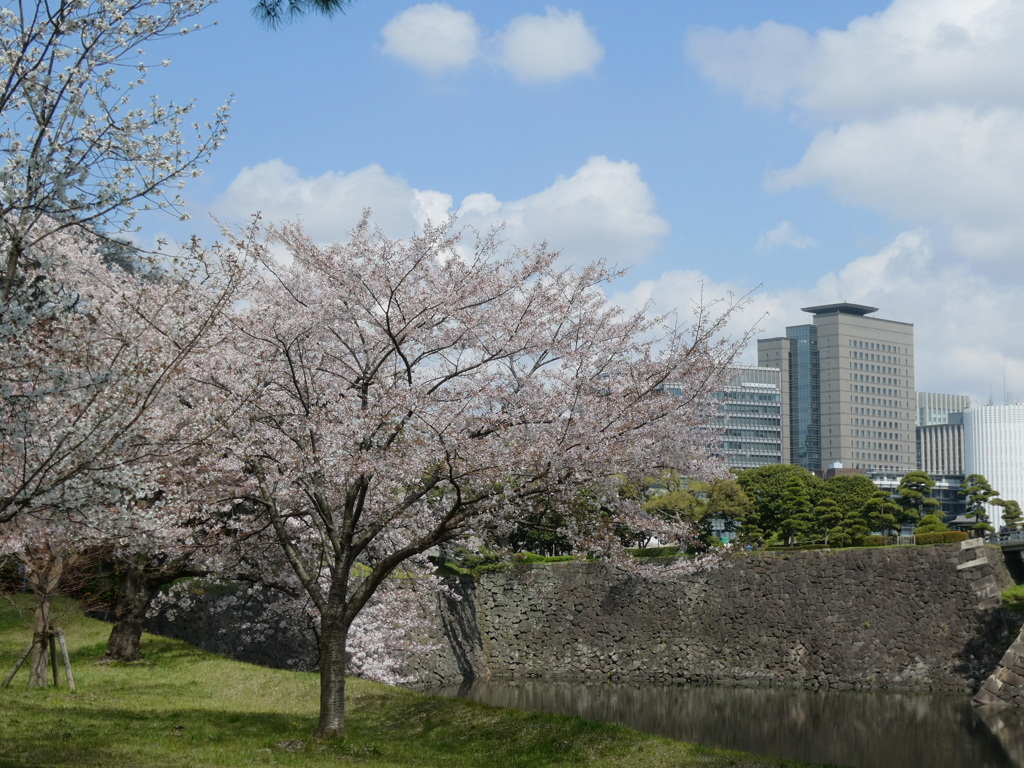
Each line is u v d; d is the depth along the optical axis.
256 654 30.47
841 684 41.47
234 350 16.55
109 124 9.80
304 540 21.27
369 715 20.55
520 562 20.75
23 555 20.14
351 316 17.31
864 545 55.38
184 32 10.20
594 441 14.80
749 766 15.55
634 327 17.41
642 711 34.53
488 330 17.20
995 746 28.00
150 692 21.45
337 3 8.94
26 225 9.68
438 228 17.00
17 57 9.47
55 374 9.44
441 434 15.11
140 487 10.86
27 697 19.06
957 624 40.53
